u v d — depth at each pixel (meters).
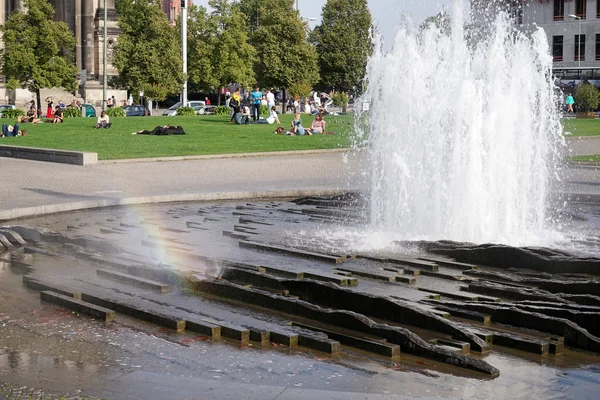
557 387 6.93
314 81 74.81
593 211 17.64
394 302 8.77
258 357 7.67
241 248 13.10
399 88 16.25
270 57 72.69
